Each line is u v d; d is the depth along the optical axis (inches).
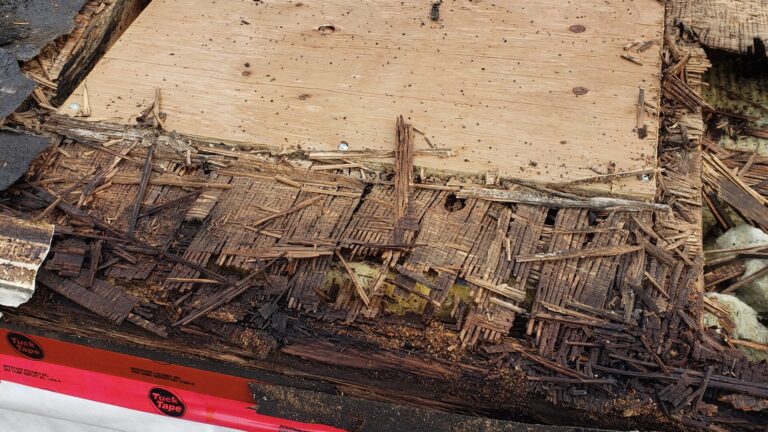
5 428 42.0
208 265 37.5
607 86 42.1
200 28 46.6
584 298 35.3
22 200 39.2
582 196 38.4
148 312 36.5
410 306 36.2
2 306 38.0
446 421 34.6
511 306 35.3
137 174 40.2
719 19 47.1
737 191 42.2
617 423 33.7
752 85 49.3
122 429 40.2
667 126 42.2
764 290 38.6
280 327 35.7
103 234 38.1
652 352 33.8
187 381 39.0
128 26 51.0
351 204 38.7
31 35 45.0
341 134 41.0
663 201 38.6
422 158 39.8
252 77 43.8
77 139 41.4
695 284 35.6
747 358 33.9
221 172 40.2
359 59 44.4
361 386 36.3
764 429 32.7
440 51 44.5
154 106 42.4
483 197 38.4
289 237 37.5
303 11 47.4
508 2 47.1
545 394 33.7
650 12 45.7
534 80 42.7
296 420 37.3
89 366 40.5
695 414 32.8
